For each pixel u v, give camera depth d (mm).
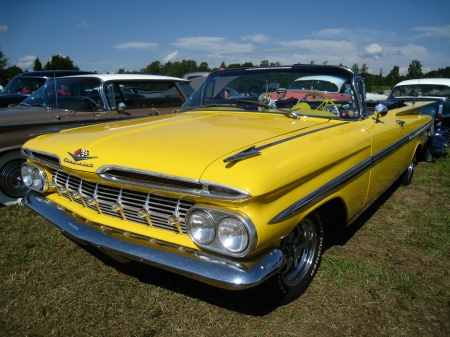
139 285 2787
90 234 2482
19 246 3322
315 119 3182
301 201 2252
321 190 2439
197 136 2502
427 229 3840
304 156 2316
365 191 3215
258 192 1899
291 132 2680
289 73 3512
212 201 1983
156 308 2533
